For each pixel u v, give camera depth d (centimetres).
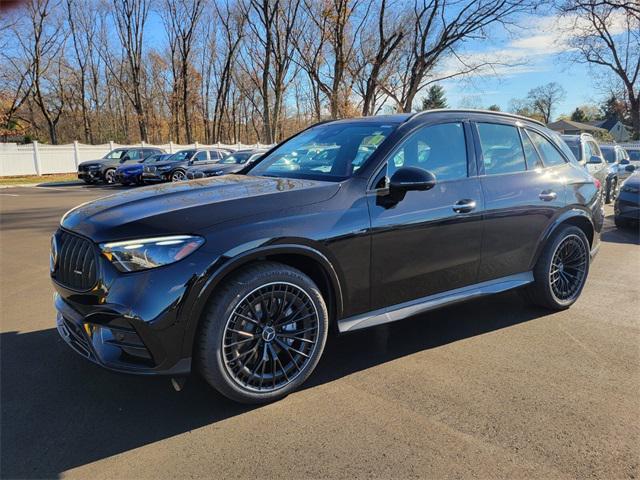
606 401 287
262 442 248
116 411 278
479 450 241
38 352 355
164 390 301
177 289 247
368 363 338
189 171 1636
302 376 295
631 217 885
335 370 328
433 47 2538
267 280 271
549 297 429
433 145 354
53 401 288
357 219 303
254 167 409
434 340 378
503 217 379
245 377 275
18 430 259
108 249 250
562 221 423
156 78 4997
